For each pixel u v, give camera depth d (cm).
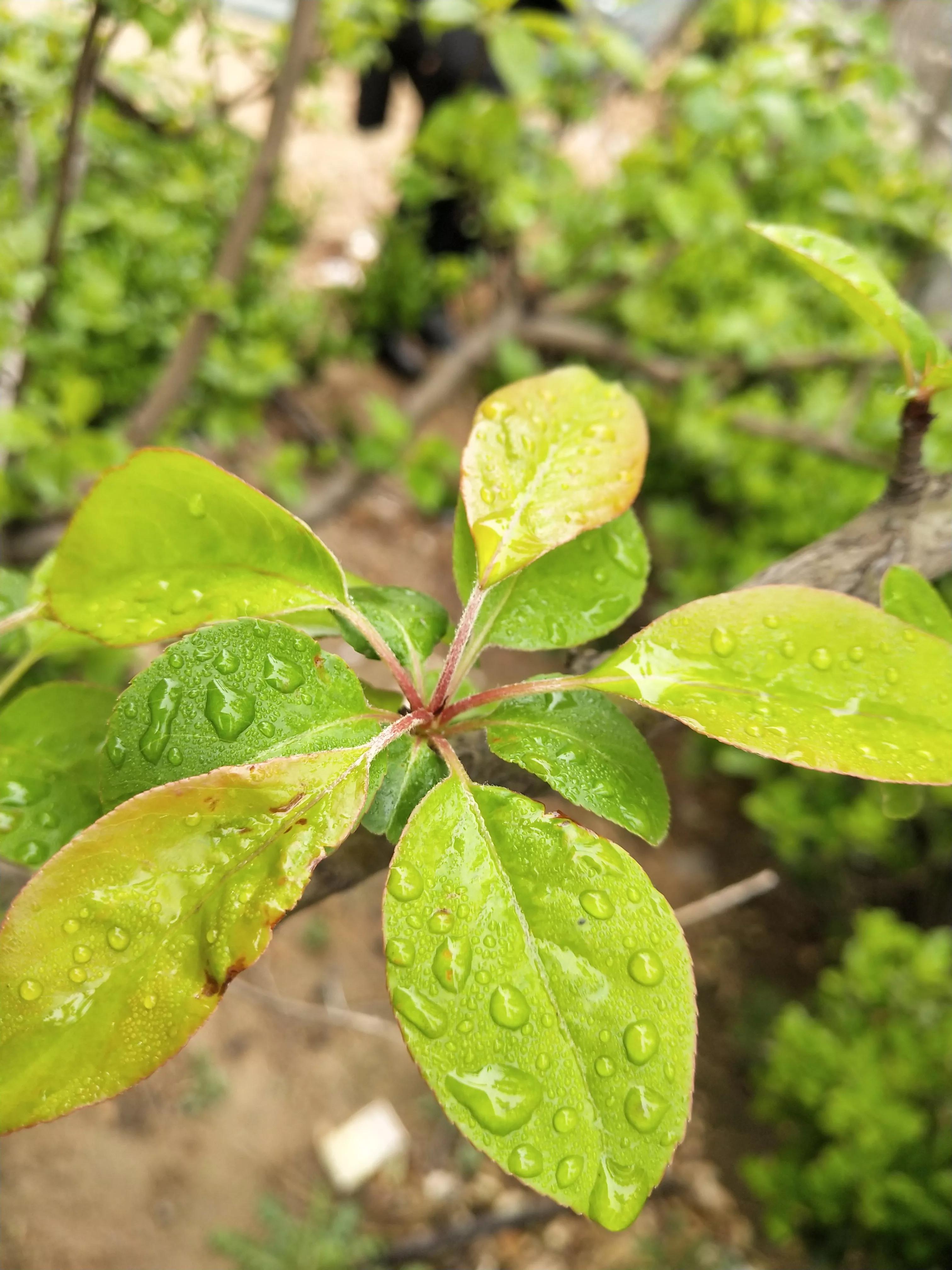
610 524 15
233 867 10
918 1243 53
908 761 11
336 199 124
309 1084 65
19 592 17
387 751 13
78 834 11
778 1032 61
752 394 80
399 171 69
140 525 12
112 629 12
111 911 10
